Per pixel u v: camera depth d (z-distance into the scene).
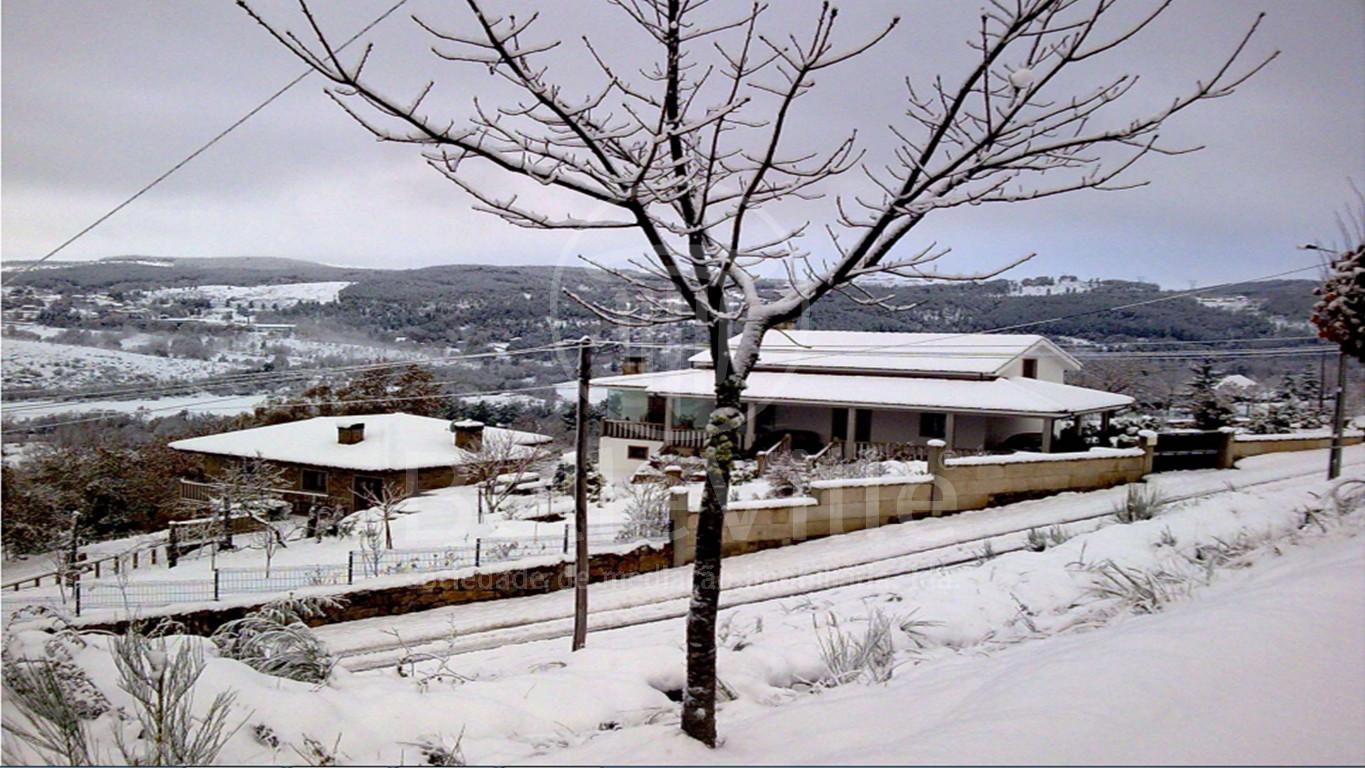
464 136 4.26
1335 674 4.42
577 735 5.25
